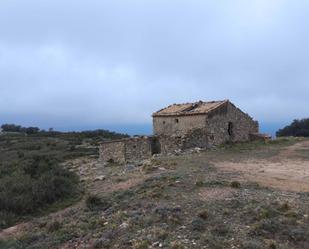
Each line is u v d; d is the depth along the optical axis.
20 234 15.66
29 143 64.31
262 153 30.22
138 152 34.44
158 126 37.91
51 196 20.25
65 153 49.34
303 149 31.61
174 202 15.57
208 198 15.78
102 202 17.06
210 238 11.99
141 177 21.69
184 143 32.50
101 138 67.19
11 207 18.91
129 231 13.16
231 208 14.49
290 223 12.95
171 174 20.73
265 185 18.23
